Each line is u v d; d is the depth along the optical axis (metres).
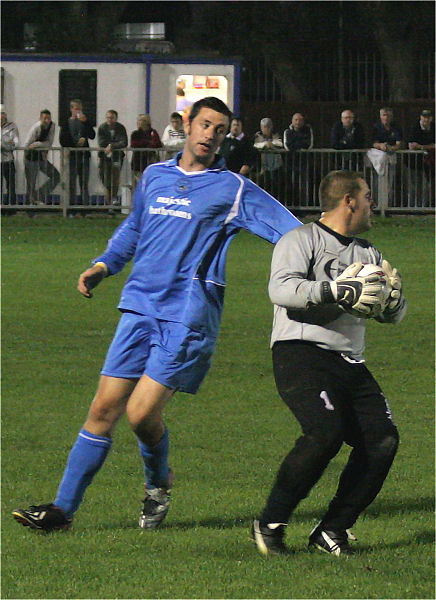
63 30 91.12
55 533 15.85
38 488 18.25
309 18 97.06
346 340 14.74
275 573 14.02
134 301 15.67
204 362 15.69
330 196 14.91
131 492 18.05
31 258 48.94
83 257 49.28
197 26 99.00
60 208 61.78
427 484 18.50
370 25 95.88
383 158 60.19
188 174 15.60
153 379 15.45
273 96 95.50
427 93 98.19
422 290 41.16
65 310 37.03
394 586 13.59
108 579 13.90
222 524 16.34
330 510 14.88
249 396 25.41
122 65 66.06
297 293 14.31
